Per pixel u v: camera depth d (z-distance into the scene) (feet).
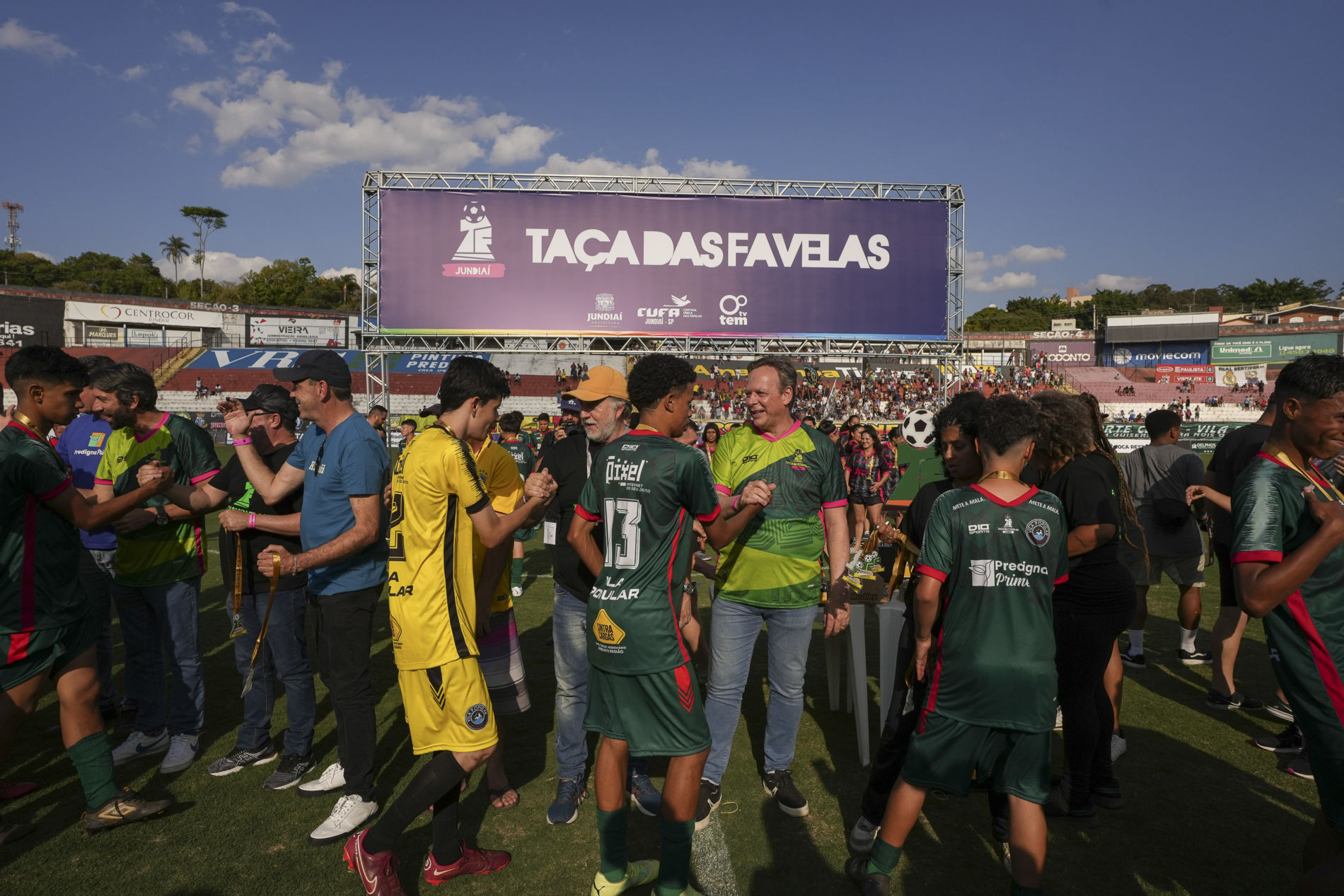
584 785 10.82
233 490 12.23
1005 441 7.77
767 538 10.29
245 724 11.74
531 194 55.98
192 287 263.90
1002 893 8.64
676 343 58.95
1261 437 13.15
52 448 9.33
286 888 8.61
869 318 57.52
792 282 57.21
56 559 9.20
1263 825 10.03
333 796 10.88
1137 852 9.39
